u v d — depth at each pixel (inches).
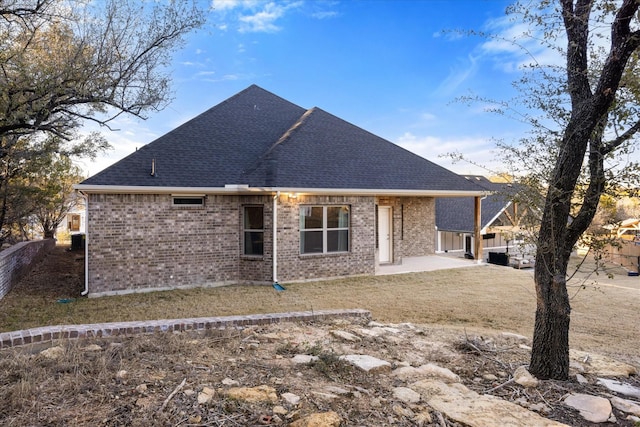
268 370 142.3
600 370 174.1
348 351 175.3
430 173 580.1
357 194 486.3
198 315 313.3
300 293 399.5
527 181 168.1
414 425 111.1
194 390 119.3
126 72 310.0
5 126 276.4
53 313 317.7
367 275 505.0
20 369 125.4
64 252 733.3
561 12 156.3
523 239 181.2
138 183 392.8
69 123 322.3
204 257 435.2
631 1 128.2
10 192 501.4
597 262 165.8
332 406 117.3
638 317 331.9
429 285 450.0
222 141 504.7
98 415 101.7
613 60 138.4
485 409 121.7
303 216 468.8
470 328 275.7
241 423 103.4
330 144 548.7
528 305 360.5
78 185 366.6
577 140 148.6
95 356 143.9
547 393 141.6
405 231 679.7
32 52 304.7
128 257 398.6
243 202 453.1
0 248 576.4
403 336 211.6
